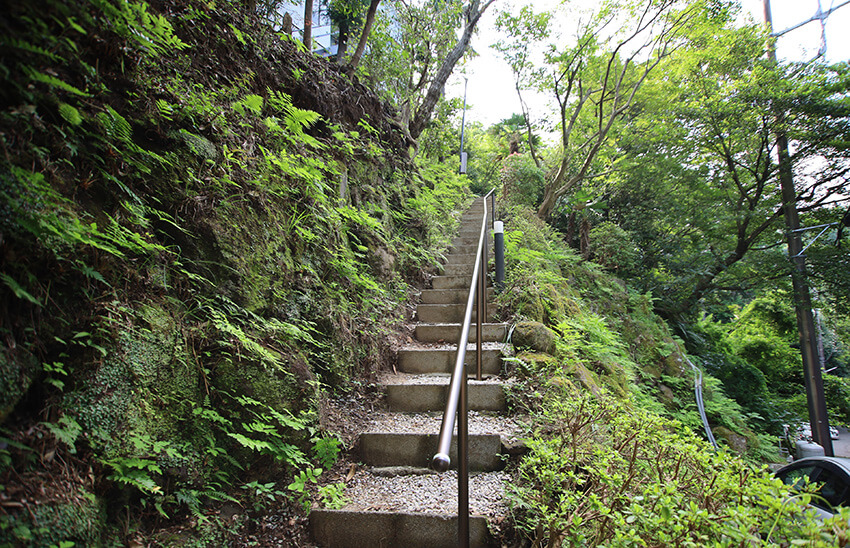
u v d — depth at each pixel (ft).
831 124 32.48
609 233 36.22
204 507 6.35
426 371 12.23
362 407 10.20
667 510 4.79
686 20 33.55
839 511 4.32
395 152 20.16
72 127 5.56
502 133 59.11
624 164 41.63
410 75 30.30
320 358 9.63
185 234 7.29
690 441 6.28
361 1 22.24
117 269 5.96
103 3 5.12
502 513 6.85
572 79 38.73
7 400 4.29
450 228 22.86
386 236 15.51
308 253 10.39
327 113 14.43
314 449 7.83
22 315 4.65
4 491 4.08
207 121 8.32
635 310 29.19
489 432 8.80
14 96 4.45
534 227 28.14
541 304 15.33
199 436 6.44
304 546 6.69
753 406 35.60
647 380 22.62
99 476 5.10
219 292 7.54
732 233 39.37
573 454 6.70
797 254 34.42
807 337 33.35
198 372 6.74
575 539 5.34
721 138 36.24
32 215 4.49
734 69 36.96
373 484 8.04
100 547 4.85
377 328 12.18
